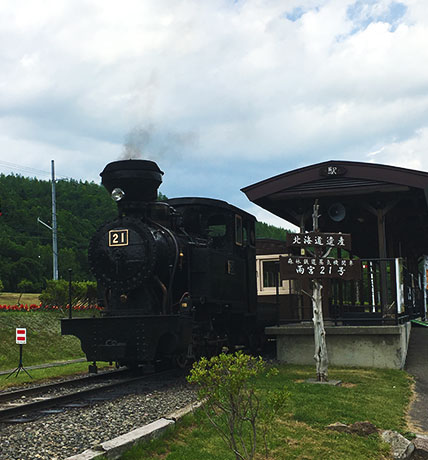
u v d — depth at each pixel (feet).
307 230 60.95
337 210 50.03
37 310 75.61
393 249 62.34
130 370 42.06
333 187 46.21
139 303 37.55
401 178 44.21
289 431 23.03
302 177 46.85
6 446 19.29
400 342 41.19
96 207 371.76
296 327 43.70
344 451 21.25
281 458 20.22
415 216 61.16
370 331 41.27
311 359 43.27
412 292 60.03
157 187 40.32
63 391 33.30
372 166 45.06
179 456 18.90
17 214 307.58
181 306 36.45
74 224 297.94
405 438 22.84
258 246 63.21
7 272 218.38
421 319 69.97
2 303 105.50
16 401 30.07
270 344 62.54
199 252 39.93
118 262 37.17
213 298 40.27
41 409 26.50
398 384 35.09
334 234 36.06
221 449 20.24
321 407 26.68
